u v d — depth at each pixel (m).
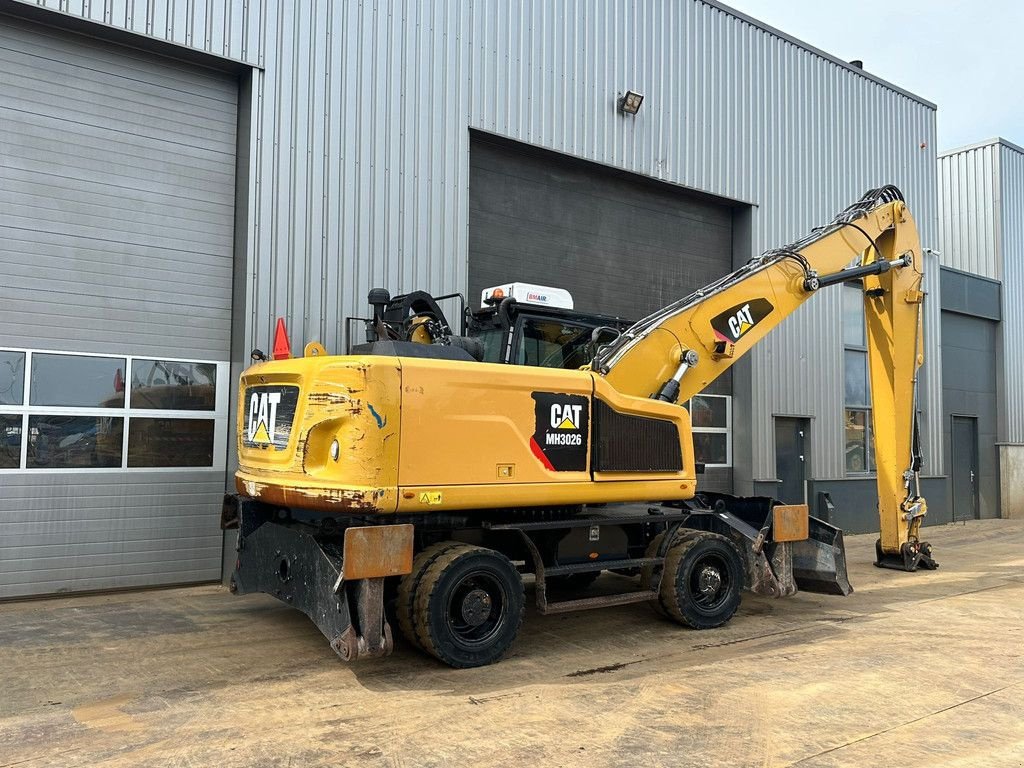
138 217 8.36
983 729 4.61
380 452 5.28
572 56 11.14
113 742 4.28
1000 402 18.75
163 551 8.30
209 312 8.73
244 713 4.74
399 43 9.61
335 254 9.03
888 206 9.48
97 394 8.05
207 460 8.60
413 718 4.69
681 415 6.98
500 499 5.77
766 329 8.08
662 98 12.14
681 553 6.91
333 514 5.80
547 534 6.45
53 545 7.75
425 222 9.69
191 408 8.55
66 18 7.71
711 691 5.26
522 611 5.97
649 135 11.98
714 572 7.11
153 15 8.06
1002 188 18.94
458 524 5.98
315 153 8.95
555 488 6.05
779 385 13.56
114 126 8.25
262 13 8.70
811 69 14.37
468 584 5.77
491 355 7.01
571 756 4.16
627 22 11.79
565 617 7.39
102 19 7.79
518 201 10.89
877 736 4.49
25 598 7.61
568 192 11.45
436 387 5.54
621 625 7.11
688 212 12.95
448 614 5.59
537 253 11.05
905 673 5.71
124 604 7.59
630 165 11.72
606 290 11.80
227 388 8.77
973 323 18.22
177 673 5.50
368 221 9.27
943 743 4.39
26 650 6.01
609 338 7.35
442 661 5.59
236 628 6.73
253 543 6.64
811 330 14.16
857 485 14.58
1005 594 8.74
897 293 9.59
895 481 9.99
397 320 7.15
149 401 8.32
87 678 5.37
